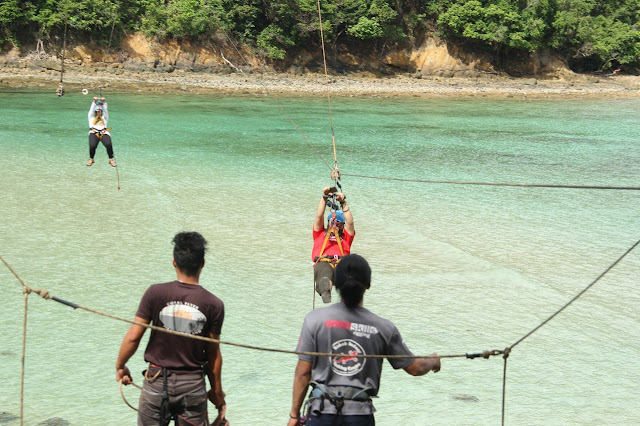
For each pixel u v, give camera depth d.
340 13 68.44
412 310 10.14
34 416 6.58
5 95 44.31
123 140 27.98
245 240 13.70
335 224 7.83
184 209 16.09
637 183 22.02
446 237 14.44
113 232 13.80
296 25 67.06
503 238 14.52
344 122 39.50
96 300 10.02
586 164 25.89
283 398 7.25
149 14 63.25
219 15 63.91
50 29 59.38
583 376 8.12
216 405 4.96
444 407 7.20
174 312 4.59
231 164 23.09
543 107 55.28
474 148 29.94
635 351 8.97
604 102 62.03
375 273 11.85
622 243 14.37
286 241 13.75
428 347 8.77
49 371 7.65
